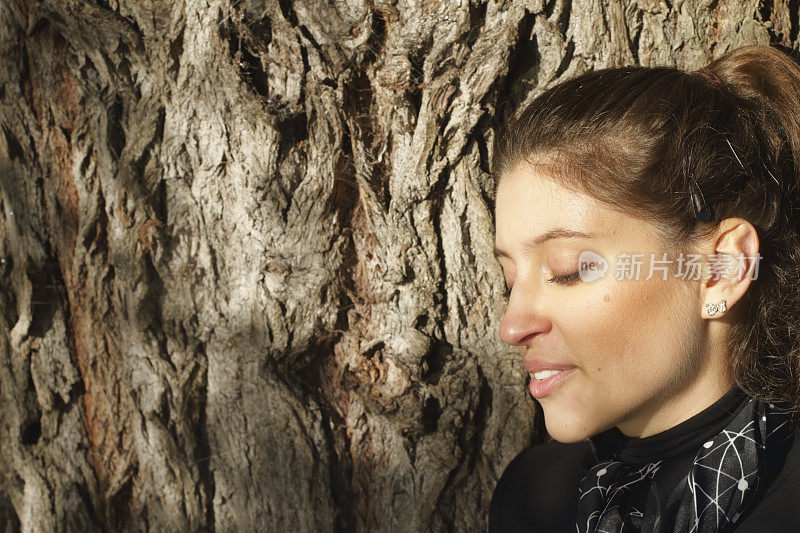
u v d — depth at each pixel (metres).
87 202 1.23
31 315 1.28
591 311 0.81
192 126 1.19
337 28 1.15
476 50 1.13
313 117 1.16
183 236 1.23
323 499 1.21
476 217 1.18
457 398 1.20
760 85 0.91
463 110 1.14
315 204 1.17
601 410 0.85
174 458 1.24
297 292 1.19
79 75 1.21
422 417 1.20
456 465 1.21
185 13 1.16
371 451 1.24
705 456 0.83
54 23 1.19
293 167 1.18
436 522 1.21
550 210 0.82
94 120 1.21
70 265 1.28
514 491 1.14
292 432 1.21
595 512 0.91
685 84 0.87
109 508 1.29
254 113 1.15
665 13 1.16
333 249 1.19
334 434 1.24
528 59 1.18
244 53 1.17
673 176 0.80
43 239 1.29
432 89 1.14
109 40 1.18
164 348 1.24
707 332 0.84
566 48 1.16
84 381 1.30
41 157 1.28
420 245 1.17
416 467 1.22
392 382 1.21
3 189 1.31
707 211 0.80
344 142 1.17
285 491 1.21
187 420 1.24
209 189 1.20
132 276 1.22
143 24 1.18
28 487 1.33
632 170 0.80
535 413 1.22
